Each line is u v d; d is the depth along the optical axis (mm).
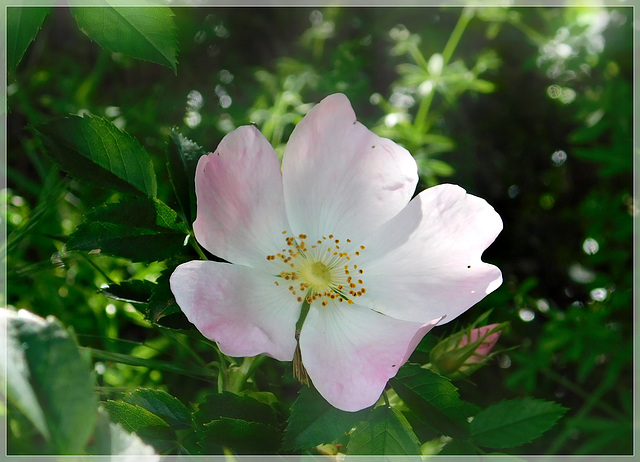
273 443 230
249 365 244
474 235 238
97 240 236
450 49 398
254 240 235
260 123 375
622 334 359
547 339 343
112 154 241
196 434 231
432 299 237
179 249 240
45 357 197
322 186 239
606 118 367
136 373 309
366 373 227
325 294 238
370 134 237
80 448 194
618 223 361
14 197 328
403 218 240
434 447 272
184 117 396
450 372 254
